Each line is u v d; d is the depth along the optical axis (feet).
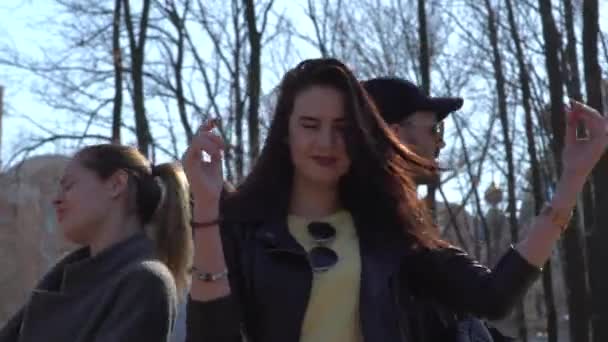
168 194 15.21
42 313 14.10
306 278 12.05
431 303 13.16
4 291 131.23
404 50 92.84
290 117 12.87
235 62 79.00
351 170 12.87
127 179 14.97
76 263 14.25
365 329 12.03
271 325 12.03
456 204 96.68
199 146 11.78
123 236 14.82
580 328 56.18
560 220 12.50
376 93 16.46
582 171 12.58
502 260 12.66
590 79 54.60
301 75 12.89
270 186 12.80
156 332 13.58
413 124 16.48
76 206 14.83
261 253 12.26
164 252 15.08
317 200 12.91
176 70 77.05
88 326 13.69
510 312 12.58
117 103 69.26
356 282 12.20
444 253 12.84
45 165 66.90
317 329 12.01
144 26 68.59
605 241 51.75
